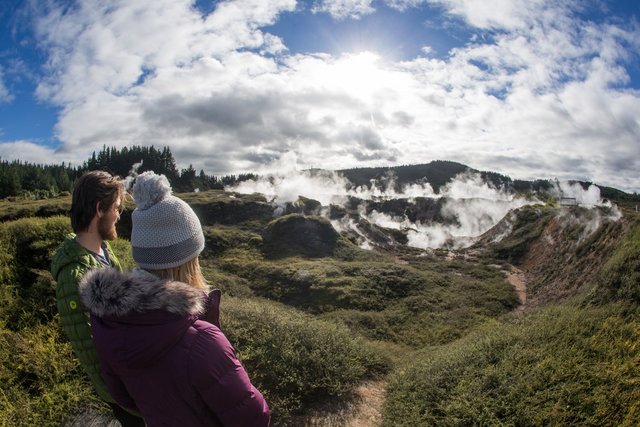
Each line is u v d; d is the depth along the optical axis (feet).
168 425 6.27
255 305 35.73
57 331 23.06
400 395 28.81
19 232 33.22
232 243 138.00
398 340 65.98
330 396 27.91
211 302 7.41
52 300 25.61
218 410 6.17
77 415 18.10
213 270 109.81
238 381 6.29
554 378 24.95
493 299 89.56
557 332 32.27
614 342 28.30
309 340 30.89
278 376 26.30
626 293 48.83
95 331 6.65
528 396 24.31
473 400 25.43
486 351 31.94
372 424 25.84
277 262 124.26
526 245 138.62
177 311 6.14
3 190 258.57
